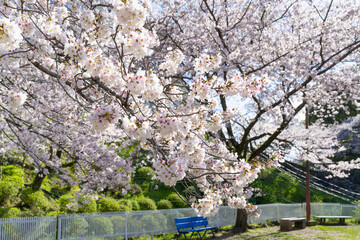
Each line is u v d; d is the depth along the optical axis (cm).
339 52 963
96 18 311
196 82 368
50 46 312
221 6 1021
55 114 649
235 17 1038
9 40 240
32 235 710
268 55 970
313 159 1252
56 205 1026
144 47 288
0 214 830
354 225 1534
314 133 1229
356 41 946
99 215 850
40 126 626
